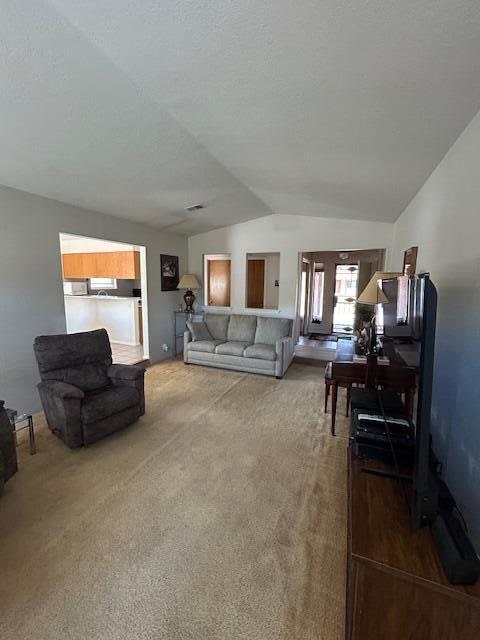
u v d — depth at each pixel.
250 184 3.42
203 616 1.32
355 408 2.11
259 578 1.48
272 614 1.33
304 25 1.10
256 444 2.69
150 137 2.28
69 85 1.64
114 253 5.95
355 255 7.56
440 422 1.79
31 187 2.91
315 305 8.11
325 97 1.56
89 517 1.84
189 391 3.92
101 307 6.19
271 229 5.26
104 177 2.91
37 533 1.72
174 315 5.59
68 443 2.49
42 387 2.66
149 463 2.39
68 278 6.55
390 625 1.06
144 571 1.51
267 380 4.37
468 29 1.00
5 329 2.88
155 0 1.08
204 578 1.48
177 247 5.55
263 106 1.75
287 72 1.40
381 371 2.59
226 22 1.15
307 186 3.23
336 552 1.63
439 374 1.86
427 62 1.19
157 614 1.32
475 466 1.33
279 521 1.84
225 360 4.73
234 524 1.81
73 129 2.08
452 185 1.83
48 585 1.43
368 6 0.97
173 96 1.75
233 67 1.43
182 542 1.68
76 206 3.54
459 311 1.58
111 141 2.29
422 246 2.63
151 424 3.03
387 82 1.36
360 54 1.20
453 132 1.70
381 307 2.37
